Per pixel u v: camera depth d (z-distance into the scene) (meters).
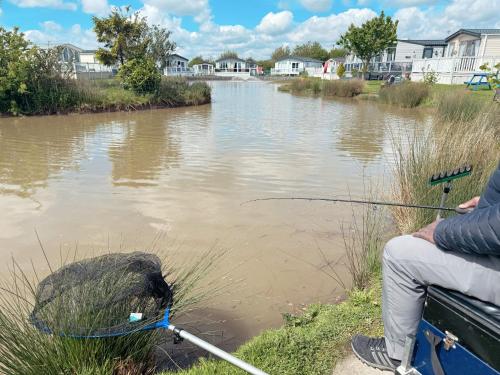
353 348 2.37
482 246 1.50
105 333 1.98
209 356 2.50
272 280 3.55
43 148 9.48
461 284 1.65
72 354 1.99
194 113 17.11
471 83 19.02
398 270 1.87
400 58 41.19
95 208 5.34
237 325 2.91
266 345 2.44
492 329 1.52
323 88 27.14
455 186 3.74
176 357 2.54
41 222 4.87
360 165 7.78
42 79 16.38
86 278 2.18
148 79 19.08
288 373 2.23
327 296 3.30
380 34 34.56
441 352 1.74
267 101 23.12
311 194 5.98
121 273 2.20
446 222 1.67
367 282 3.27
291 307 3.14
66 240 4.38
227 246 4.23
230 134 11.47
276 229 4.67
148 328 2.07
